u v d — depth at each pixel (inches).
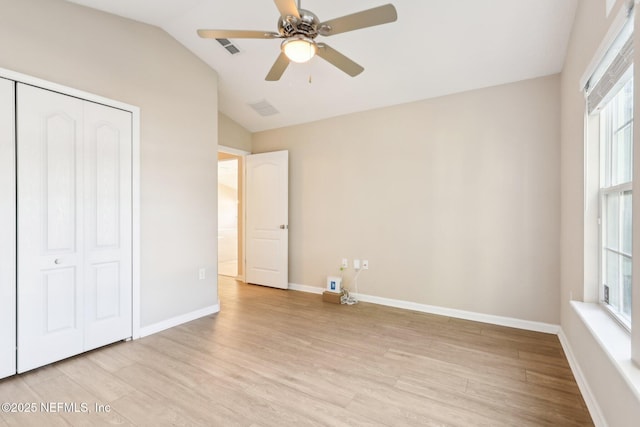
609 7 65.1
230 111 175.9
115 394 78.0
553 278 117.0
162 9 105.3
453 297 135.9
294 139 181.8
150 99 115.3
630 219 69.3
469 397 77.8
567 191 103.7
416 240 143.8
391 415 71.0
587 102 82.7
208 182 137.5
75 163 95.5
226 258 298.8
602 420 64.1
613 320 73.5
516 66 115.3
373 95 144.3
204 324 126.5
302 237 179.2
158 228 118.4
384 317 135.1
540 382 84.4
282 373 88.7
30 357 87.4
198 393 78.8
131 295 110.3
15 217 84.0
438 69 122.0
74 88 95.0
